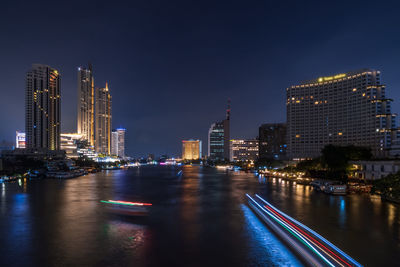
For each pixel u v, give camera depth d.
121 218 66.19
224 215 69.44
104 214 70.44
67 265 39.44
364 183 115.75
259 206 76.88
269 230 55.56
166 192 117.75
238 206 82.38
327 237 49.12
